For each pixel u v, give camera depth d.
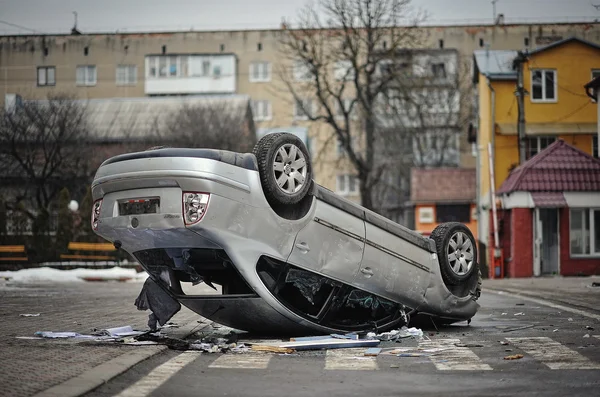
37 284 29.25
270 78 93.25
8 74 95.12
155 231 9.90
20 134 58.97
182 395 6.96
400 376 8.02
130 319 13.91
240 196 9.87
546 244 38.28
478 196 52.28
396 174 74.44
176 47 94.56
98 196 10.48
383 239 11.42
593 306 16.67
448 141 77.12
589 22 80.00
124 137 70.19
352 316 11.88
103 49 95.19
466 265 12.58
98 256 39.09
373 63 54.72
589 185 37.56
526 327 12.59
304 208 10.53
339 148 89.62
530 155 46.00
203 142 64.19
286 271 10.50
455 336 11.55
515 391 7.12
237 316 10.88
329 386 7.46
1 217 38.97
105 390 7.05
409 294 11.82
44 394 6.39
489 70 46.16
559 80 45.69
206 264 10.79
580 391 7.08
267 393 7.10
